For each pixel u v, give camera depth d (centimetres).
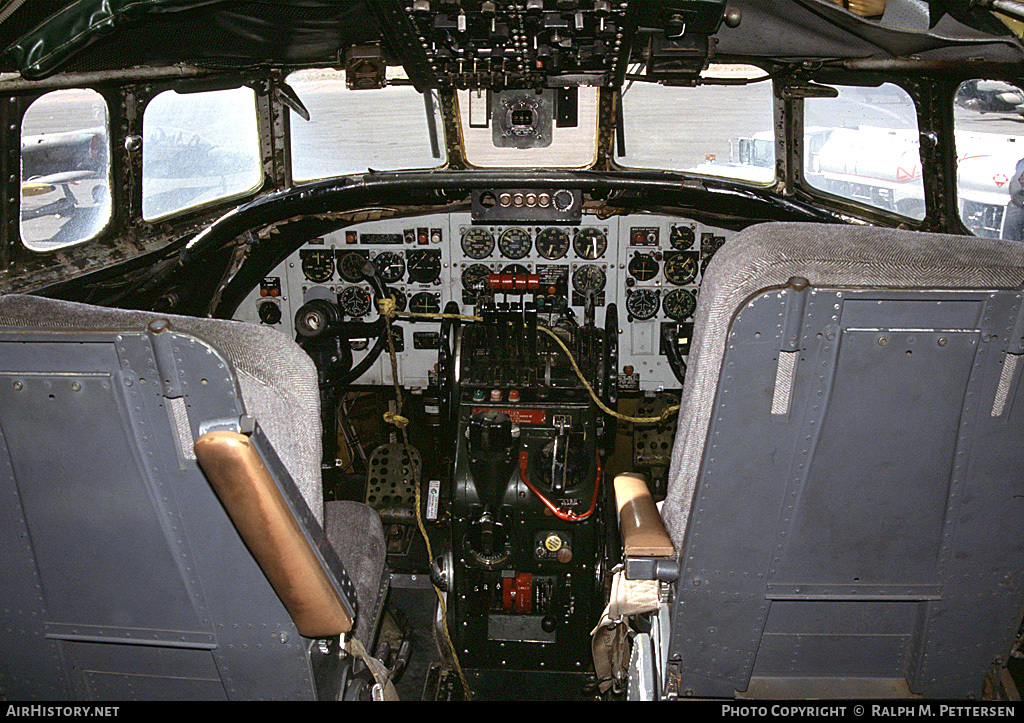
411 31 252
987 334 159
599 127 344
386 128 354
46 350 154
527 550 314
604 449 347
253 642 185
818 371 163
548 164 362
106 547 176
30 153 268
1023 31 253
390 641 325
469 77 303
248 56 291
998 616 190
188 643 186
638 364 399
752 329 159
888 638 198
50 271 287
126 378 155
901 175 341
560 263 384
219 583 177
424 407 422
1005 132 319
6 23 196
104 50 241
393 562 395
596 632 235
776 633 198
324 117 351
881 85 321
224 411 156
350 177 350
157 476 165
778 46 288
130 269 318
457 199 362
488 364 343
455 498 312
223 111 344
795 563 185
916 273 160
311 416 176
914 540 181
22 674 196
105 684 199
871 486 175
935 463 172
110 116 292
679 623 196
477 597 317
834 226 178
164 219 333
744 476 175
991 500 176
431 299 392
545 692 316
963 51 273
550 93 339
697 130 348
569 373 338
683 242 376
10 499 171
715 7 225
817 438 170
